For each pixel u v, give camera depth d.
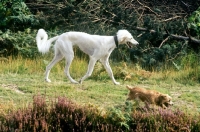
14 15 22.28
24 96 13.12
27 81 15.16
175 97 14.01
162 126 10.48
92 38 15.12
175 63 19.25
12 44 20.02
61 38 15.16
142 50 19.81
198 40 20.42
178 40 20.83
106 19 20.59
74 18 20.98
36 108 10.77
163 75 17.30
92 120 10.55
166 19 21.19
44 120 10.30
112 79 15.48
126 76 16.34
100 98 13.24
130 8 21.36
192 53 20.27
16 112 10.65
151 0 22.44
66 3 21.23
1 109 11.01
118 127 10.41
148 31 20.09
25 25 22.34
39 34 15.35
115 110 10.54
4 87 14.11
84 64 18.31
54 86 14.28
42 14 21.84
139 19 20.89
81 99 13.05
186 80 16.70
